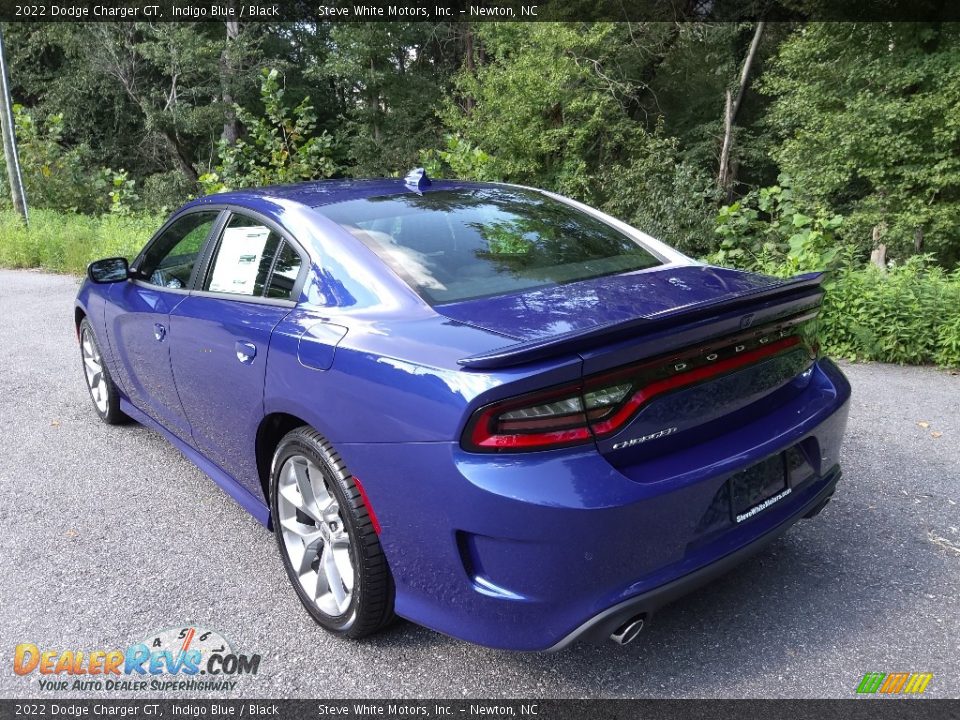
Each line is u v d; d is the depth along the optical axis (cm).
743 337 220
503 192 334
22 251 1305
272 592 286
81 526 342
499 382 186
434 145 3294
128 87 3269
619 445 196
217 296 307
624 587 198
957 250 1888
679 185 1827
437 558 207
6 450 438
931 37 1778
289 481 269
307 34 3519
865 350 588
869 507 332
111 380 446
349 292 250
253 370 268
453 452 195
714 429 218
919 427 432
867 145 1830
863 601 262
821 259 646
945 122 1719
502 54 2616
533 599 195
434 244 269
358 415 221
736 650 239
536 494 186
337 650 249
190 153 3550
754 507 225
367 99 3491
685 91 2969
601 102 2461
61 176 2144
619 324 185
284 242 283
